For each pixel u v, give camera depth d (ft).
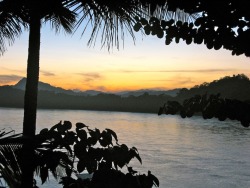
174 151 234.17
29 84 11.23
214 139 355.77
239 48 4.58
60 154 6.10
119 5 8.11
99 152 6.41
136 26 5.58
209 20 4.71
